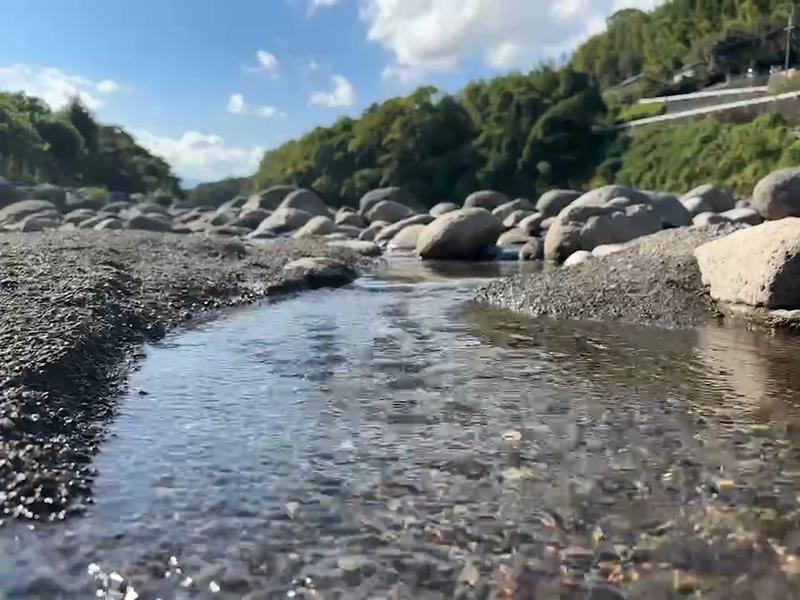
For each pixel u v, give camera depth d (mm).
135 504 1515
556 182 20797
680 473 1640
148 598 1203
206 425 1996
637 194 7859
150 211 14836
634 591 1201
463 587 1223
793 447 1792
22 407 1920
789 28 22516
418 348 2939
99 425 1979
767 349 2840
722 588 1204
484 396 2258
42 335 2555
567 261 5340
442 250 7113
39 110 27391
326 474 1662
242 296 4258
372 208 13070
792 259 3074
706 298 3529
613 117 22672
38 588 1224
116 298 3492
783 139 16281
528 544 1347
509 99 22359
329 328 3395
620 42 33500
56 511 1474
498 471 1667
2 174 22016
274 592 1218
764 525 1397
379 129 23500
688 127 19188
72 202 16562
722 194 9461
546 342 3027
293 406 2168
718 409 2105
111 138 31109
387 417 2059
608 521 1424
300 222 11711
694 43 26891
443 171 21828
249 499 1539
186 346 3002
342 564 1293
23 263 3920
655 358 2729
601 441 1850
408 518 1451
